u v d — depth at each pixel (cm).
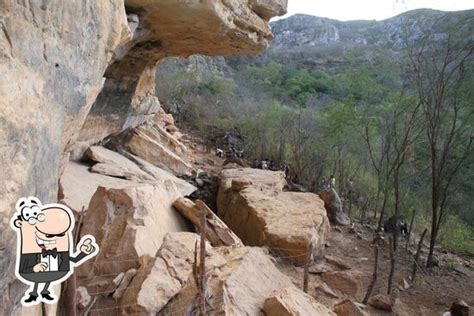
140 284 475
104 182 963
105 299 486
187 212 810
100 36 399
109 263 526
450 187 1209
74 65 348
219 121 2478
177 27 858
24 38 261
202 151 2152
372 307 743
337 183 1711
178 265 511
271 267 601
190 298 454
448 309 786
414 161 1241
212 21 804
